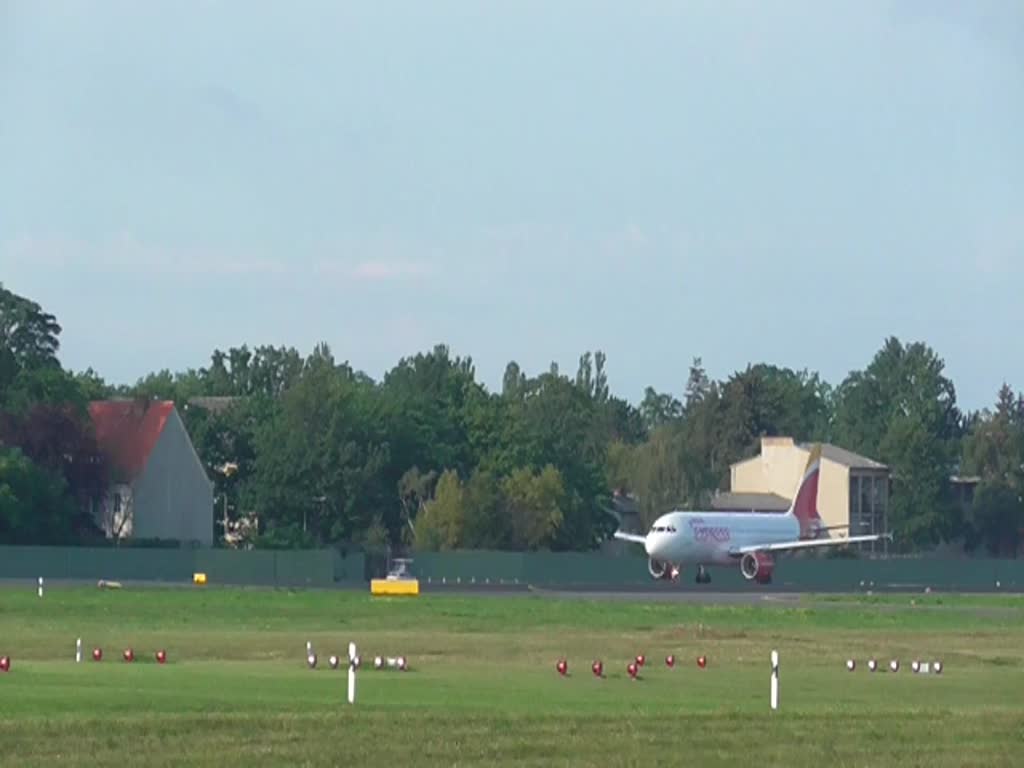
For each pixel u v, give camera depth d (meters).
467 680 153.38
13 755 95.25
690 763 99.12
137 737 102.69
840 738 111.38
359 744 102.12
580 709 128.12
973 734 115.75
